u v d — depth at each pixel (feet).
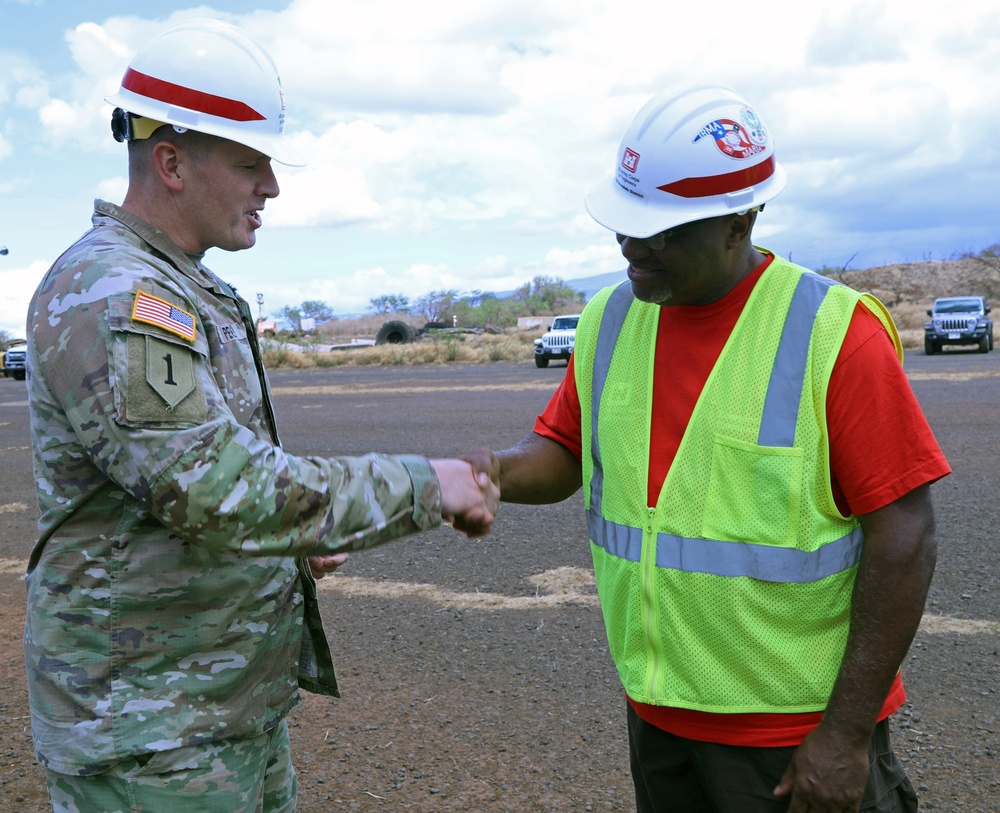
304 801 10.16
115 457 5.25
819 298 6.00
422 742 11.41
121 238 5.83
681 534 6.15
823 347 5.87
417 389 62.23
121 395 5.19
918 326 129.80
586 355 7.05
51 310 5.48
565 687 12.85
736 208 5.95
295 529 5.37
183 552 5.80
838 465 5.86
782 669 5.95
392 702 12.56
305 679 7.08
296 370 98.94
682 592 6.12
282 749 6.88
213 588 5.91
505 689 12.86
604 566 6.69
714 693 6.06
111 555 5.74
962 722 11.44
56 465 5.67
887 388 5.71
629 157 6.16
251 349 6.43
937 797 9.83
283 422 44.32
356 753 11.18
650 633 6.28
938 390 47.67
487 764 10.84
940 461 5.69
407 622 15.69
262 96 6.21
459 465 6.15
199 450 5.20
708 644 6.08
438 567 18.92
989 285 218.38
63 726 5.82
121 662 5.79
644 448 6.40
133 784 5.79
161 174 6.13
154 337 5.31
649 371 6.47
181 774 5.87
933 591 16.21
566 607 16.12
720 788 6.18
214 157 6.14
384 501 5.64
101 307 5.31
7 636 15.51
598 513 6.82
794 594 5.90
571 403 7.38
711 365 6.24
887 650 5.70
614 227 6.08
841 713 5.75
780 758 6.02
